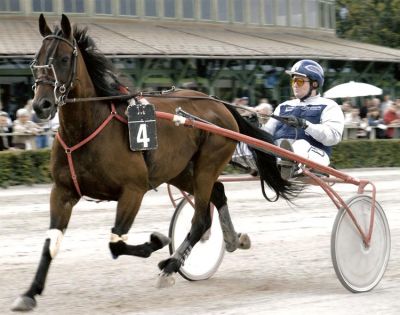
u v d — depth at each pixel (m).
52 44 7.03
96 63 7.49
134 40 26.64
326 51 31.00
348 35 45.88
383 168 24.48
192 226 8.58
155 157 7.94
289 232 11.85
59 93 6.98
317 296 7.96
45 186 18.33
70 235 11.50
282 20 35.22
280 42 31.56
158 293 8.11
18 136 19.55
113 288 8.30
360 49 33.47
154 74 26.81
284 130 9.47
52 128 20.02
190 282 8.72
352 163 24.27
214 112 8.89
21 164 18.41
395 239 11.30
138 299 7.82
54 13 28.41
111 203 14.99
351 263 8.18
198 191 8.71
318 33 36.84
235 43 29.36
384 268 8.55
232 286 8.48
